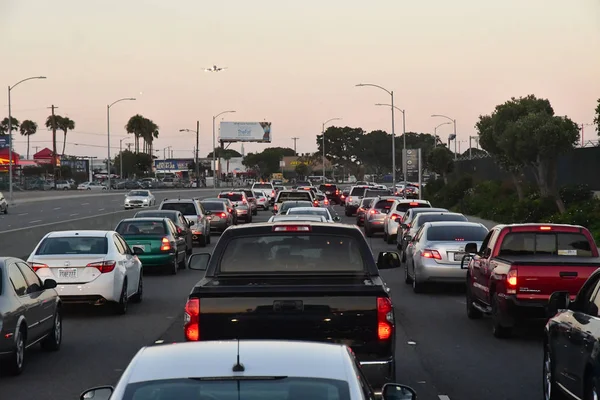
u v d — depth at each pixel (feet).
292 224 33.88
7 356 39.81
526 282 48.39
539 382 39.32
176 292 74.38
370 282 30.86
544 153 151.84
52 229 114.62
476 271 56.59
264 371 16.01
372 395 17.38
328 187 297.94
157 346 18.03
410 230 95.81
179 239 92.73
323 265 33.30
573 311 32.50
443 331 53.93
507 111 173.88
